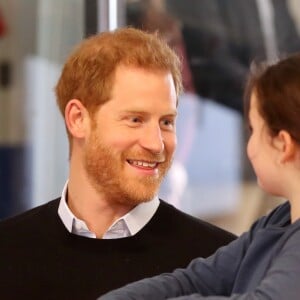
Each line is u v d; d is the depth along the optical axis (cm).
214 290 348
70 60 433
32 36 768
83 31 724
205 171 800
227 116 798
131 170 412
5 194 781
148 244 433
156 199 443
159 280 346
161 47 423
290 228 318
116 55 416
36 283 431
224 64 794
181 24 780
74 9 735
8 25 774
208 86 793
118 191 416
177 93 425
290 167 320
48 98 777
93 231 437
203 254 435
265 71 333
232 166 805
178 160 793
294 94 317
